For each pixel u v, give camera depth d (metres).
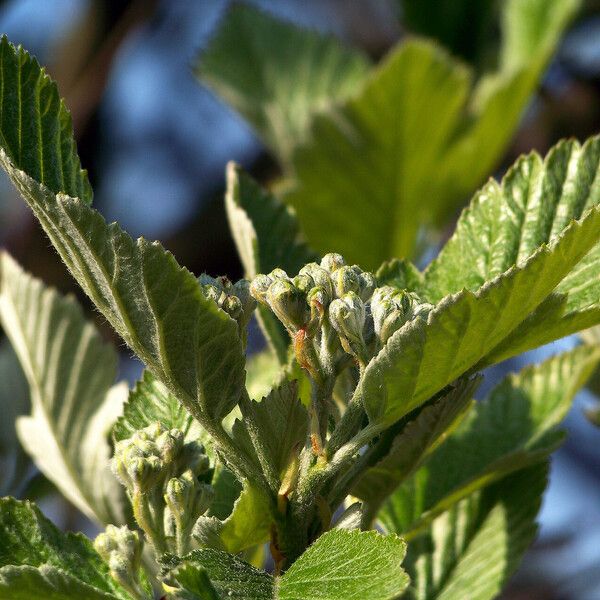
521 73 0.60
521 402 0.43
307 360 0.37
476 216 0.41
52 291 0.45
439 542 0.42
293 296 0.37
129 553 0.37
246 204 0.43
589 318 0.38
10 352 0.49
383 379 0.36
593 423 0.46
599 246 0.39
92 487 0.43
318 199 0.59
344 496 0.38
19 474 0.49
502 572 0.41
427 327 0.36
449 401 0.38
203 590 0.35
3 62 0.36
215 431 0.37
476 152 0.61
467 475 0.43
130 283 0.36
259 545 0.40
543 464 0.42
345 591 0.35
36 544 0.38
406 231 0.60
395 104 0.58
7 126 0.36
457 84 0.59
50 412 0.44
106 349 0.44
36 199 0.36
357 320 0.37
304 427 0.37
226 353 0.36
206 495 0.37
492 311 0.36
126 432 0.40
